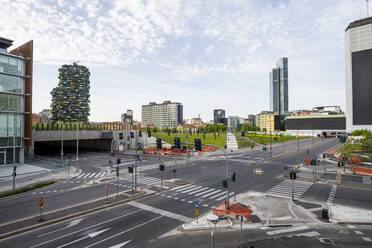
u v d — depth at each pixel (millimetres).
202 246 12812
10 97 41844
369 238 13797
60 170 38062
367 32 101562
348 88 110750
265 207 19391
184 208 19156
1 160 40312
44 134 56156
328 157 51969
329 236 14062
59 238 13969
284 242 13289
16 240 13734
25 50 46031
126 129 80438
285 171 36000
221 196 22594
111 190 25094
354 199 21438
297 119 157125
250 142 92500
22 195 23578
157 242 13367
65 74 150125
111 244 13172
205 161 47594
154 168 39312
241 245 12898
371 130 98438
